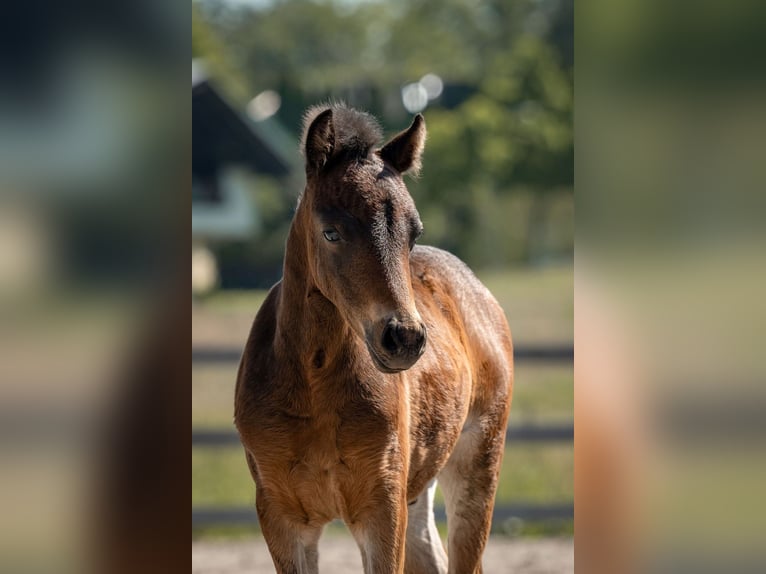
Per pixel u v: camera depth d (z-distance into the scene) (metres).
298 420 5.81
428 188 54.25
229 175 38.47
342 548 12.86
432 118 56.31
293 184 38.78
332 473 5.95
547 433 13.87
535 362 15.39
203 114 36.84
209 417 19.42
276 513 6.09
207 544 13.14
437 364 6.79
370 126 5.66
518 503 13.40
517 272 53.12
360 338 5.29
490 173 54.66
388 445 5.95
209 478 17.36
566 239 55.94
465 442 7.72
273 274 44.31
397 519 6.05
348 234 5.25
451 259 8.22
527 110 57.19
